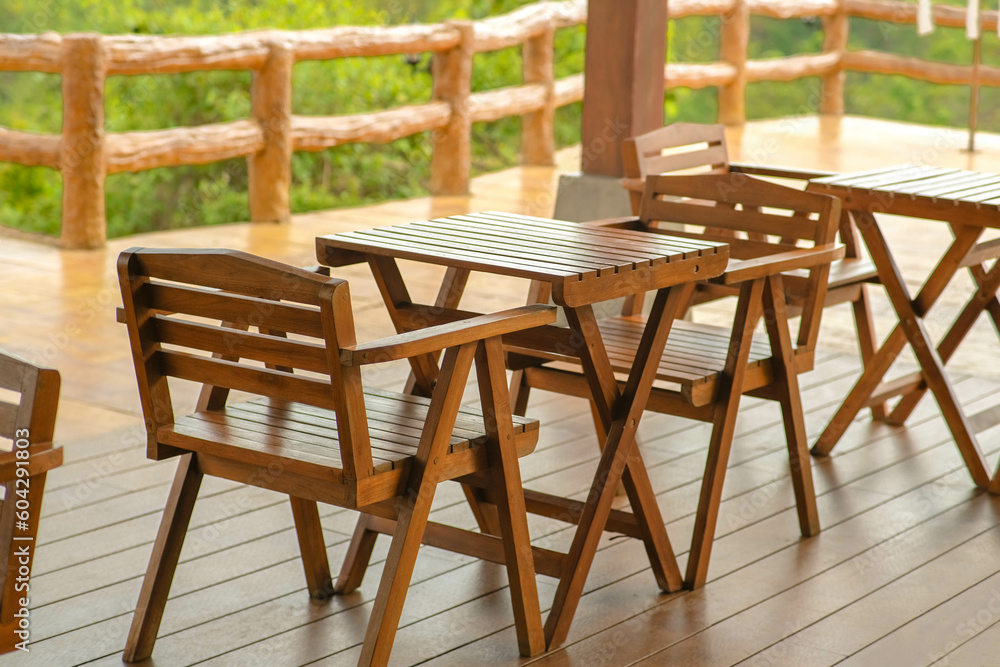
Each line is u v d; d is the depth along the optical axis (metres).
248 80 10.16
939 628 2.68
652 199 3.66
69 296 5.69
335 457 2.23
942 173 4.02
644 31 4.86
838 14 12.38
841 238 4.08
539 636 2.54
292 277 2.06
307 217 7.90
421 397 2.74
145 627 2.48
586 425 4.08
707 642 2.61
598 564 3.01
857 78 15.34
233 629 2.64
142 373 2.33
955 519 3.32
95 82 6.56
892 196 3.58
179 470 2.46
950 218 3.48
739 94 11.64
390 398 2.64
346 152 10.68
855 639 2.63
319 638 2.61
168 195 10.91
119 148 6.80
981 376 4.70
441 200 8.48
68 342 4.91
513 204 8.28
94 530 3.13
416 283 6.11
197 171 10.80
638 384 2.64
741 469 3.68
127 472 3.53
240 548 3.06
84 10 12.79
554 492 3.45
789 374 3.08
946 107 15.00
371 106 10.90
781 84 15.60
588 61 4.98
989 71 10.20
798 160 9.46
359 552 2.81
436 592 2.84
